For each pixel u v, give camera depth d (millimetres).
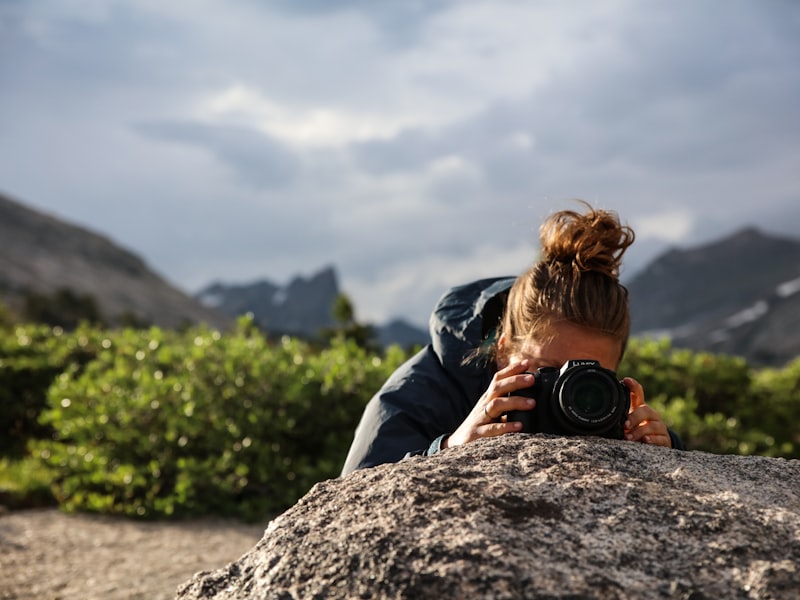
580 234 1719
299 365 6055
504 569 1175
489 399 1666
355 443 2068
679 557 1225
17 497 5180
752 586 1170
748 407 6898
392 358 6328
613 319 1694
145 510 4926
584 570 1190
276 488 5297
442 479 1392
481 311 2094
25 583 3648
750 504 1355
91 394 5699
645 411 1713
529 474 1421
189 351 6289
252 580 1319
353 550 1262
